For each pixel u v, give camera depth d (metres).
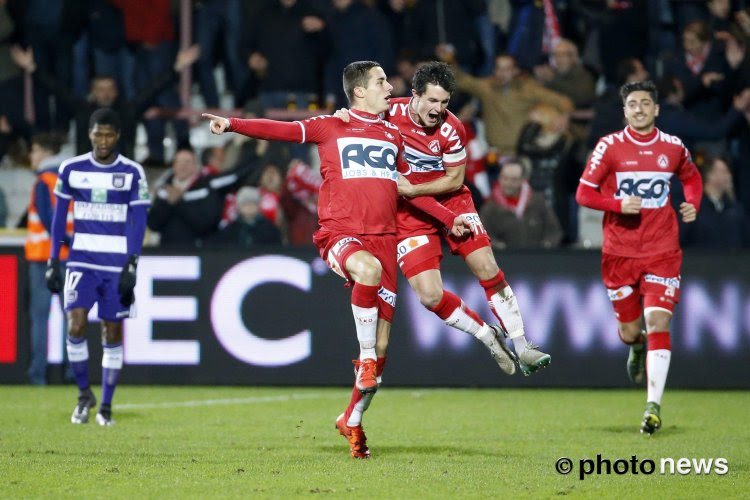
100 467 19.56
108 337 26.98
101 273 26.92
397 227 22.44
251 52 42.00
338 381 36.06
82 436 24.33
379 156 20.94
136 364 36.44
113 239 27.05
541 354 22.23
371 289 20.11
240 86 43.69
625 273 26.58
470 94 41.41
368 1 42.38
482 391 35.34
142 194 27.17
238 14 43.44
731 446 23.02
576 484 18.12
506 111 40.88
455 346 36.09
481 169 41.12
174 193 38.88
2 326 36.50
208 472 19.06
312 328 36.22
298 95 41.88
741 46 40.53
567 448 22.66
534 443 23.48
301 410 29.75
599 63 41.72
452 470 19.42
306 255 36.25
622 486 17.98
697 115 40.81
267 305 36.31
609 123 38.84
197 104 45.88
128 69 43.06
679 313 35.81
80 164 26.88
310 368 36.16
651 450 22.38
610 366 35.88
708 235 37.50
